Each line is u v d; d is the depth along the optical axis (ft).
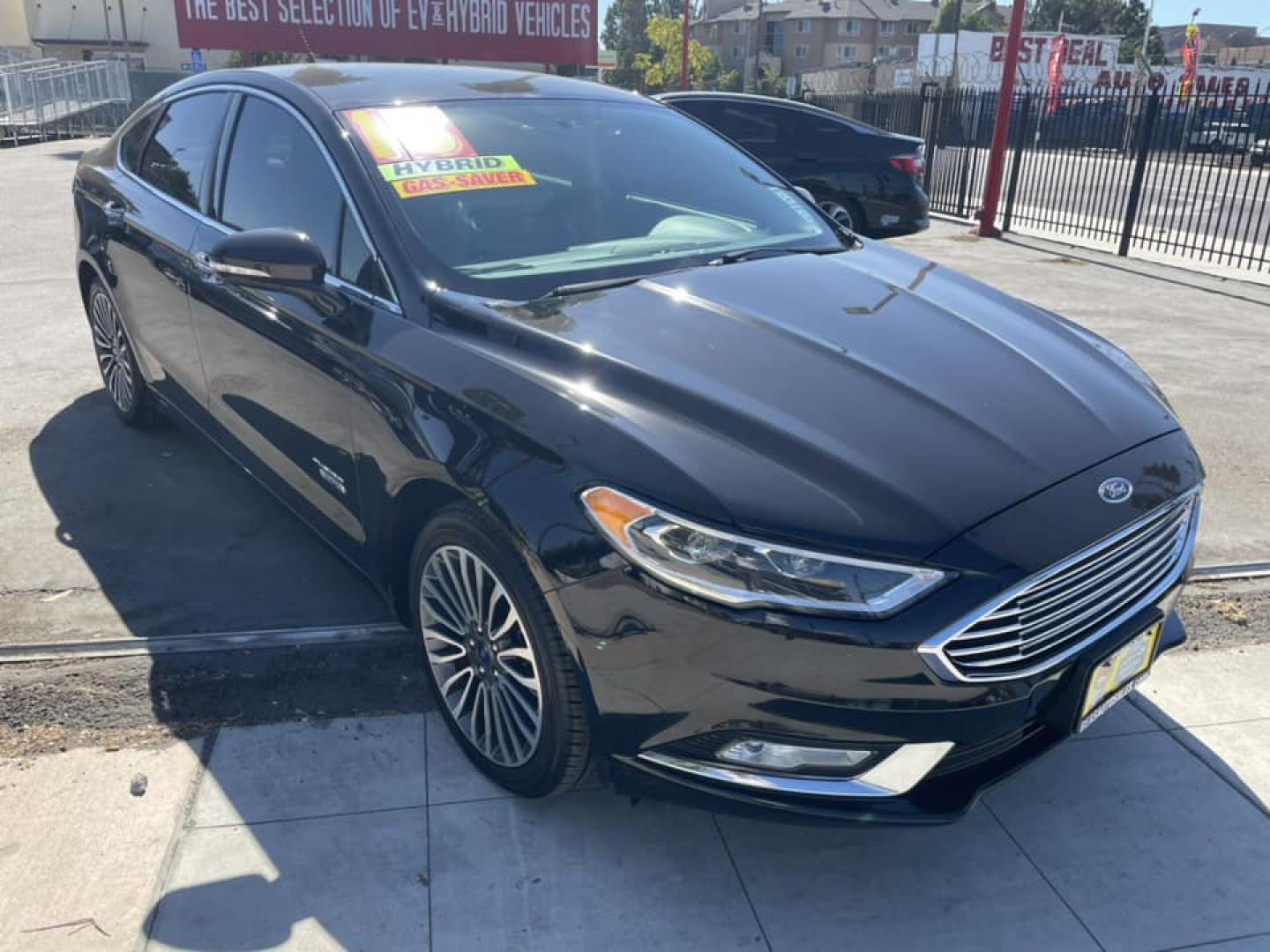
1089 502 7.64
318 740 9.69
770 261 10.96
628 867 8.34
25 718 9.87
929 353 9.02
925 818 7.39
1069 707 7.86
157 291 13.47
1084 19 274.16
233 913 7.81
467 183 10.68
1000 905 8.09
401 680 10.59
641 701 7.46
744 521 7.03
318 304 10.21
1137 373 10.08
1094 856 8.57
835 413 7.91
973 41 129.49
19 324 22.74
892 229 34.53
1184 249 37.99
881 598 6.93
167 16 159.43
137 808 8.80
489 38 99.35
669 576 7.11
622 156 12.11
